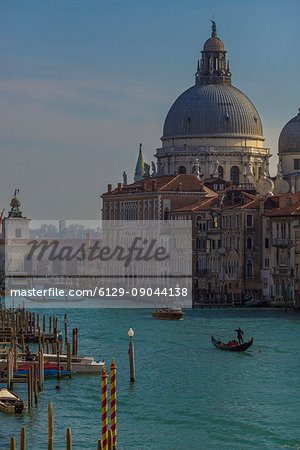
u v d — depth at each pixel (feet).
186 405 254.68
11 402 248.32
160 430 232.12
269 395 265.95
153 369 303.07
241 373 296.51
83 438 224.94
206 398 262.26
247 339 364.58
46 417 241.96
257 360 320.29
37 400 256.52
